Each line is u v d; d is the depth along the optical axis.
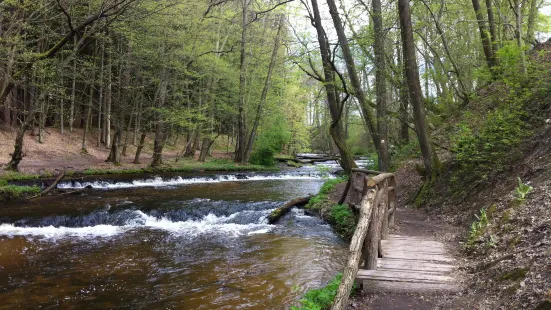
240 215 12.71
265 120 33.50
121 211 12.41
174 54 22.22
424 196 11.05
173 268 7.83
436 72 17.19
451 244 7.00
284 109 37.47
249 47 28.97
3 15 14.34
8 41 13.53
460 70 18.12
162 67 22.81
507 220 6.03
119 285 6.87
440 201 10.11
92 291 6.59
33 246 9.30
